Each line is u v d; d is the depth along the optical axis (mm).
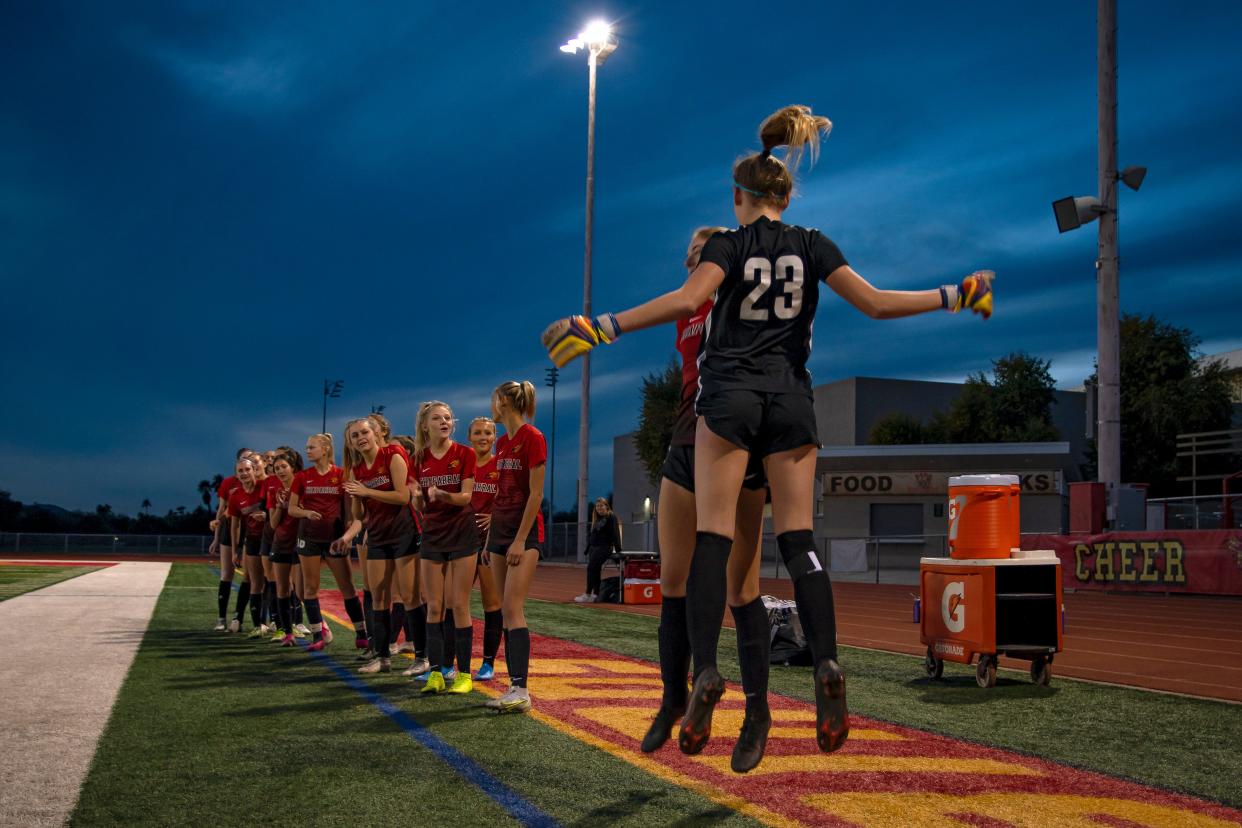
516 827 2965
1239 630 10750
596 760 3918
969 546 6406
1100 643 9281
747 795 3369
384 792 3383
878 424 40062
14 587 16281
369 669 6707
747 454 2697
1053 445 31750
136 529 60531
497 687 6156
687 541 3014
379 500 6621
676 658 2973
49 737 4320
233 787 3447
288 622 8641
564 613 12938
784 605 7477
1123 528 18344
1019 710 5371
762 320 2725
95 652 7590
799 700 5582
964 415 39875
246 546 9438
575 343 2488
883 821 3070
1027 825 3059
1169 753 4262
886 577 27938
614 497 52750
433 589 5945
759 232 2766
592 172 31156
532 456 5391
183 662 7102
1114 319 18531
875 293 2756
